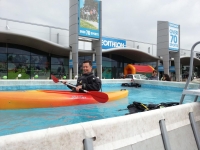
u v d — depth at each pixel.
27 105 4.49
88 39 17.11
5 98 4.39
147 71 23.66
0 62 16.81
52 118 3.82
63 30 17.78
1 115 3.97
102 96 4.79
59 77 20.08
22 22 15.77
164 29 22.88
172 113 2.21
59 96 5.00
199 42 2.93
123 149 1.62
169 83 10.56
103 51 19.33
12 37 15.05
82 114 4.21
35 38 15.28
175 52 24.19
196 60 30.16
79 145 1.39
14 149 1.10
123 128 1.68
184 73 33.91
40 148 1.21
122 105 5.41
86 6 16.17
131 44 23.27
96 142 1.48
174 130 2.18
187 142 2.29
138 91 9.91
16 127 3.19
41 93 5.04
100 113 4.36
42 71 19.08
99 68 17.38
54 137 1.27
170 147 2.01
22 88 8.85
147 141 1.84
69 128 1.37
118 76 24.89
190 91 2.92
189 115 2.50
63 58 20.30
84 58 21.03
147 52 23.34
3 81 8.36
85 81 5.48
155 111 2.04
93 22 16.62
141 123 1.84
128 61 26.12
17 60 17.66
